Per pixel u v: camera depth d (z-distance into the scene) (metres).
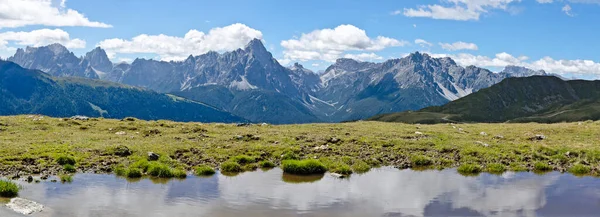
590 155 43.81
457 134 58.66
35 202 25.64
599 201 28.98
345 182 33.75
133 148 42.41
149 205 26.19
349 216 24.83
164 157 39.41
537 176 37.12
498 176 36.97
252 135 51.47
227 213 24.89
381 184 33.19
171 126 59.25
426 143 49.88
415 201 28.36
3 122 54.50
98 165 36.56
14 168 33.94
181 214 24.53
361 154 44.16
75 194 28.19
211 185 31.69
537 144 50.72
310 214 25.00
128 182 32.03
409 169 39.75
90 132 53.09
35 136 47.94
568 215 25.88
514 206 27.61
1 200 26.16
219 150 43.94
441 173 38.00
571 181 35.12
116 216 23.95
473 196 29.94
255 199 28.05
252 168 38.41
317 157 42.56
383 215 25.22
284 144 47.41
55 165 35.56
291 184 32.59
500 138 55.88
